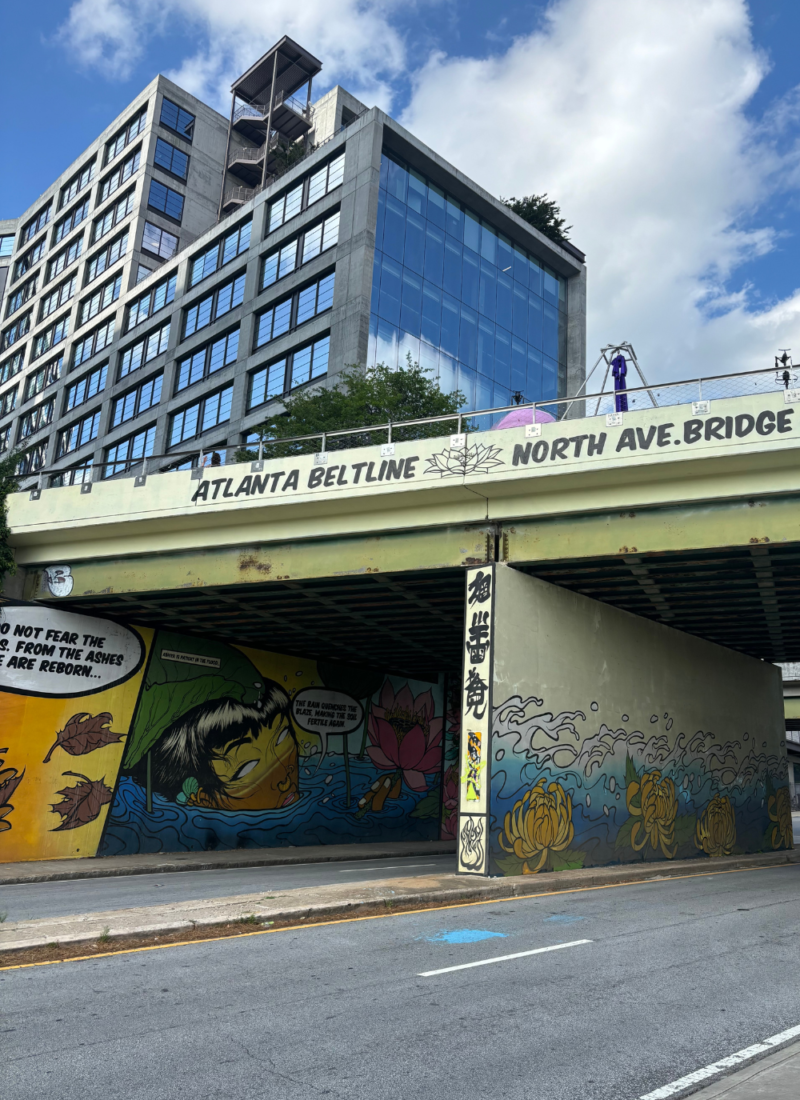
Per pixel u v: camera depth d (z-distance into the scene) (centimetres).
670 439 1452
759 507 1445
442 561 1656
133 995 676
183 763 2284
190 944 885
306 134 5772
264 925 998
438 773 3158
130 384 5450
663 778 2023
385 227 4153
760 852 2489
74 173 7144
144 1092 471
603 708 1827
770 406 1395
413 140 4300
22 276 7544
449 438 1627
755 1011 646
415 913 1116
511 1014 630
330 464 1717
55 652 2041
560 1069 514
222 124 6588
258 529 1816
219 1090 474
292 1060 525
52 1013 624
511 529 1623
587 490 1552
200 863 1970
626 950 873
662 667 2097
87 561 2016
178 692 2308
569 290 5481
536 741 1606
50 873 1727
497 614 1570
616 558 1554
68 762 2030
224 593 1939
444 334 4409
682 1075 505
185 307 5141
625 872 1605
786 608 1961
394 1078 495
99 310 6125
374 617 2159
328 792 2705
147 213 6000
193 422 4809
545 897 1305
